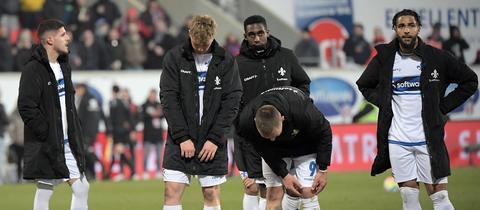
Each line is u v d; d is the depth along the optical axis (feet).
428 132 91.56
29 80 92.99
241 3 243.81
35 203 96.53
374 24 244.83
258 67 103.14
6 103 208.23
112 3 230.68
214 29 89.86
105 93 214.48
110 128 211.00
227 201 152.35
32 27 229.86
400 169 93.20
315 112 83.56
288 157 90.27
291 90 84.74
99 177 209.77
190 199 155.84
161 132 214.90
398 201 146.20
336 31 241.96
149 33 228.84
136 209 143.54
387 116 92.84
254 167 102.27
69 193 171.63
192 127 91.66
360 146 226.58
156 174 214.90
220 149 92.48
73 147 96.32
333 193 161.89
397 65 92.53
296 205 93.35
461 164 231.71
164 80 92.22
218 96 92.17
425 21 246.47
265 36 102.17
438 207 93.76
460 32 247.91
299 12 242.58
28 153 94.68
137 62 224.53
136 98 217.56
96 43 221.25
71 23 227.40
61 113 95.45
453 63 91.86
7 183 204.95
